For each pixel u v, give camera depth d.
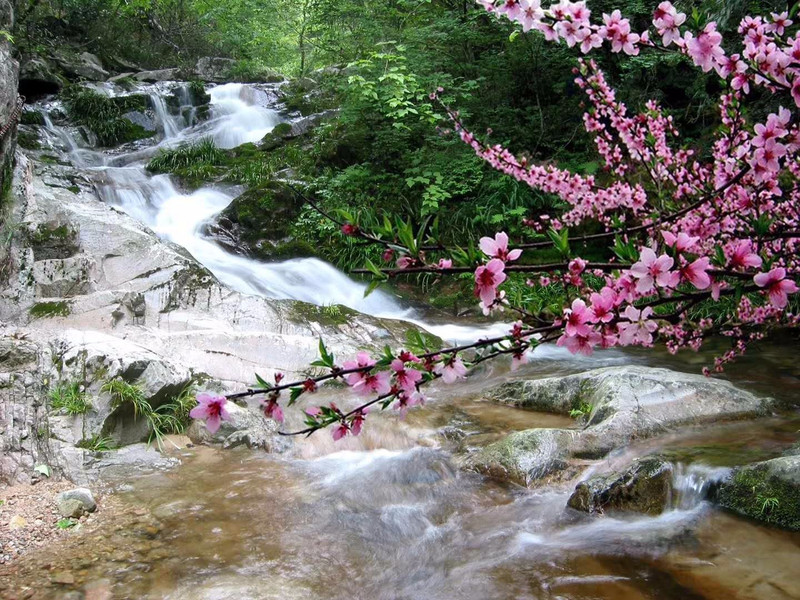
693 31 1.75
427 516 3.29
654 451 3.61
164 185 9.63
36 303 5.24
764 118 5.98
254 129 12.42
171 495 3.53
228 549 2.97
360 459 4.06
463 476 3.70
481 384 5.52
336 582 2.71
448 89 9.31
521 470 3.56
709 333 2.65
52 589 2.64
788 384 5.15
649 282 1.36
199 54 15.86
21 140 9.62
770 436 3.79
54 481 3.63
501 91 9.95
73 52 12.81
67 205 6.25
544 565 2.75
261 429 4.37
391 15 10.73
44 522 3.19
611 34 1.72
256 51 17.30
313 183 9.46
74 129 10.78
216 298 5.78
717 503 3.07
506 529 3.10
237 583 2.69
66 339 4.51
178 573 2.77
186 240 8.38
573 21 1.70
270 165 10.32
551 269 1.50
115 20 14.30
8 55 6.02
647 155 2.81
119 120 11.15
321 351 1.50
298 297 7.79
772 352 6.07
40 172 8.55
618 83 9.22
